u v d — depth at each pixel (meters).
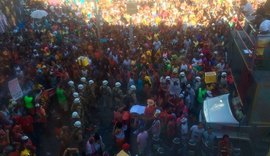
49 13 30.47
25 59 19.33
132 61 18.44
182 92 16.00
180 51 19.81
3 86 16.56
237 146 12.91
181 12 29.33
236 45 16.73
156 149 13.67
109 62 18.59
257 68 12.76
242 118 13.10
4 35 23.36
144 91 17.20
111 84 17.70
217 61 18.80
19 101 14.98
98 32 23.09
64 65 18.45
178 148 13.65
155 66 18.55
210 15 28.17
